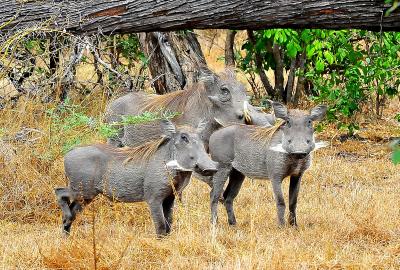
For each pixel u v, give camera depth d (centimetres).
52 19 1599
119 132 1534
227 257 1103
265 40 2162
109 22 1568
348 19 1302
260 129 1337
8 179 1409
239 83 1432
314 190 1562
